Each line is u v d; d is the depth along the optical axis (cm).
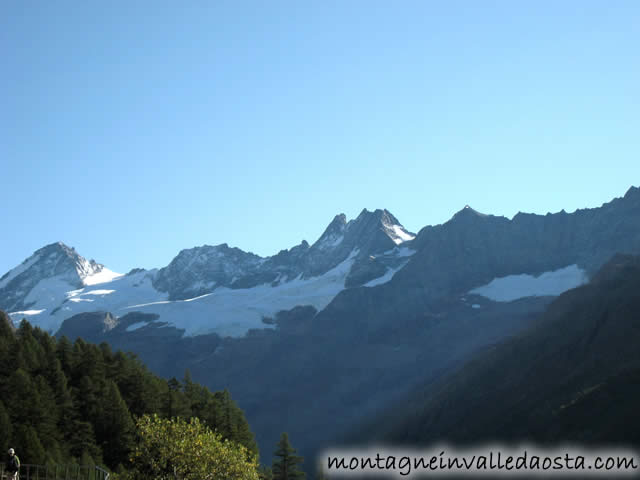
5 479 5072
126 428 12488
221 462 7188
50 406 11962
